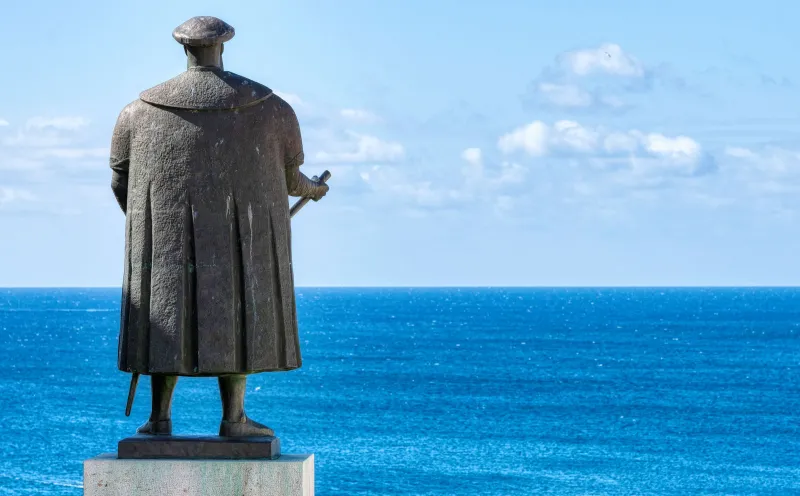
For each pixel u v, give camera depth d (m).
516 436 52.75
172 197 7.15
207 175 7.14
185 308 7.14
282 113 7.36
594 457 46.62
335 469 42.22
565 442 51.09
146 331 7.20
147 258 7.19
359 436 51.94
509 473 41.78
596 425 57.47
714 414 62.41
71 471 39.91
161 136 7.17
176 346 7.12
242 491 6.96
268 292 7.22
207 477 6.98
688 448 49.84
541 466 43.81
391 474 41.06
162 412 7.41
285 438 51.12
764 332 148.00
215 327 7.11
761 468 44.47
